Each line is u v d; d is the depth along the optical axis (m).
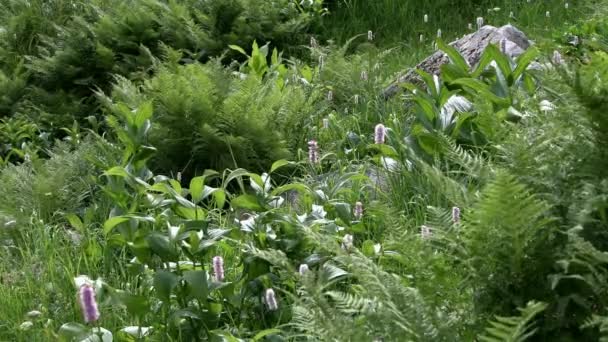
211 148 6.55
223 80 7.23
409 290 2.93
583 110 3.17
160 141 6.62
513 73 6.11
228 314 4.11
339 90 7.87
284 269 3.07
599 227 3.06
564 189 3.18
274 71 7.98
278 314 4.11
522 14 10.23
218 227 5.17
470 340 2.88
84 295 3.05
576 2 10.28
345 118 7.12
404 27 10.74
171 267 4.19
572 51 7.50
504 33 7.82
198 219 4.23
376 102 7.16
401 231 3.27
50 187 6.03
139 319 3.83
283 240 4.25
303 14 10.27
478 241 3.02
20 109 8.50
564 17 10.05
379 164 5.74
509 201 2.92
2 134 8.01
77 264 4.89
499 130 3.87
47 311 4.32
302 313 2.89
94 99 8.98
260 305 4.11
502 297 3.02
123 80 7.54
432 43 9.85
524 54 6.06
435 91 6.24
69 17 10.09
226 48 9.73
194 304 4.16
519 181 3.23
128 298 3.78
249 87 7.00
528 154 3.27
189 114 6.59
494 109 5.79
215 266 3.86
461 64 6.39
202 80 6.86
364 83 7.71
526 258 3.03
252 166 6.59
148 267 4.51
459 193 3.30
